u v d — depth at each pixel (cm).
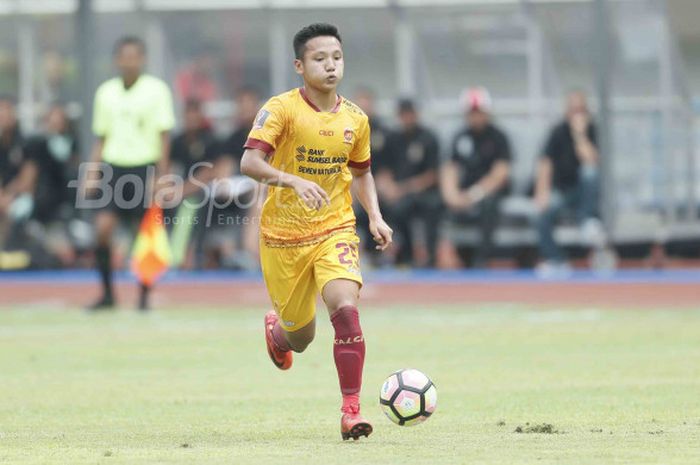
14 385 3903
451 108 8825
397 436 2786
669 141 8531
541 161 7725
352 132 2833
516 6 8656
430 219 7812
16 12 8762
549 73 8738
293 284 2828
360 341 2692
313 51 2778
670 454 2456
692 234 8231
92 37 8144
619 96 8625
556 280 7444
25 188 7975
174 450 2602
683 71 8569
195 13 8769
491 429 2889
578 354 4556
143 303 6481
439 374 4041
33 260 8056
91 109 8125
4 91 8812
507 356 4528
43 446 2702
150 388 3806
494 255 8181
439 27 8769
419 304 6888
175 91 8794
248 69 8825
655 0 8550
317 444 2669
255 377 4056
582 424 2947
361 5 8744
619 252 8188
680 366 4162
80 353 4766
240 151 7312
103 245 6375
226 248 8094
